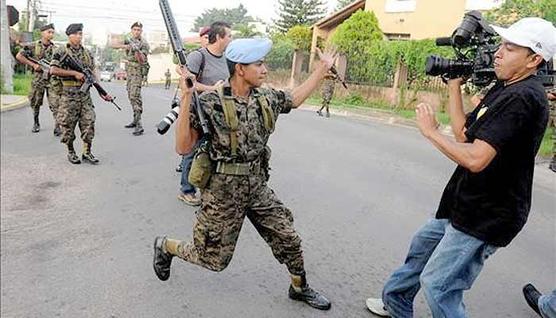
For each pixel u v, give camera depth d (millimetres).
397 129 13594
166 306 3350
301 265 3357
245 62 2848
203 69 4809
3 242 4211
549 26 2377
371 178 7293
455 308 2693
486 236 2541
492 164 2480
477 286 4004
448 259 2654
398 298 3197
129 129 9562
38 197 5395
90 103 6793
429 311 3496
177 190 5859
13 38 22500
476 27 2791
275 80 27328
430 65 2844
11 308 3230
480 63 2693
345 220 5312
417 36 22719
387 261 4301
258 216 3213
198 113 2850
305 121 13445
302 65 26234
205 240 3115
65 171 6418
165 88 33250
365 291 3732
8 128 9055
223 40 4832
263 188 3174
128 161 7086
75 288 3518
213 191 3006
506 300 3801
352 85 21172
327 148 9422
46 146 7715
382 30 23922
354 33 21031
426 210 5871
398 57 19141
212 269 3184
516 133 2348
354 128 12789
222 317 3258
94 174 6340
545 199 6883
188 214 5086
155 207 5250
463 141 2760
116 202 5352
